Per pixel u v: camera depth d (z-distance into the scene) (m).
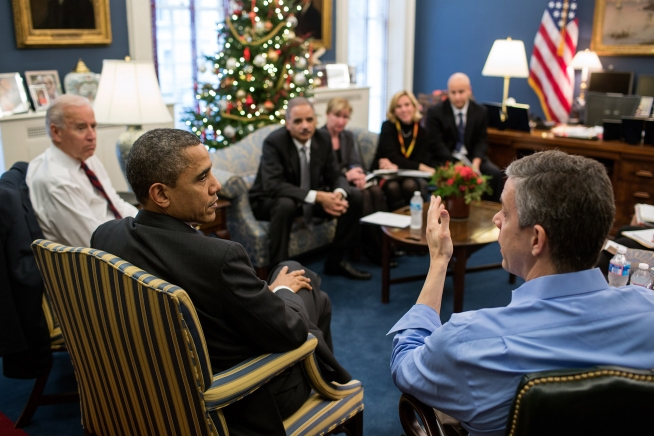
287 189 3.78
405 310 3.53
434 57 8.00
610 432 0.95
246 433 1.55
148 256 1.47
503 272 4.19
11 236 2.16
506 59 6.01
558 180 1.04
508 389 1.05
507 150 5.62
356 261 4.33
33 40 4.48
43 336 2.24
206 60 5.40
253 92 4.97
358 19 7.50
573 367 1.03
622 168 4.84
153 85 3.45
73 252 1.47
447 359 1.12
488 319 1.10
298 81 5.07
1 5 4.34
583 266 1.07
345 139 4.53
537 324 1.06
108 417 1.67
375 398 2.63
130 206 2.98
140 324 1.39
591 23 6.66
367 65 7.79
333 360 1.81
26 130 4.20
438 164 5.13
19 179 2.48
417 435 1.41
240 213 3.83
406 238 3.37
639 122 4.81
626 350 1.04
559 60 6.78
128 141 3.53
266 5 4.87
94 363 1.59
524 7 7.13
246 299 1.47
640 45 6.32
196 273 1.45
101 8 4.86
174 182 1.47
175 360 1.38
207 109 5.07
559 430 0.93
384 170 4.54
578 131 5.47
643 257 2.12
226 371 1.48
